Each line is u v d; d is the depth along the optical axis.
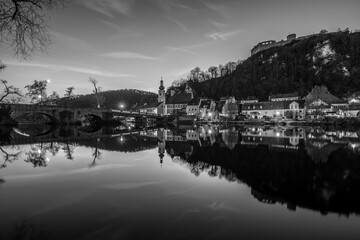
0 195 10.52
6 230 7.32
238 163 17.94
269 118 113.62
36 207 9.11
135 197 10.25
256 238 7.02
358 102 114.69
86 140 35.81
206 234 7.20
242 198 10.21
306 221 8.14
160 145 29.39
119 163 17.91
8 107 69.38
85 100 138.75
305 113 117.19
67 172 14.91
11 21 10.46
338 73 185.62
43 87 98.75
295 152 23.05
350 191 11.16
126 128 75.81
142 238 6.93
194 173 14.69
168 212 8.68
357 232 7.42
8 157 20.55
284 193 10.92
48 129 64.56
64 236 6.98
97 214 8.47
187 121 120.88
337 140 33.56
